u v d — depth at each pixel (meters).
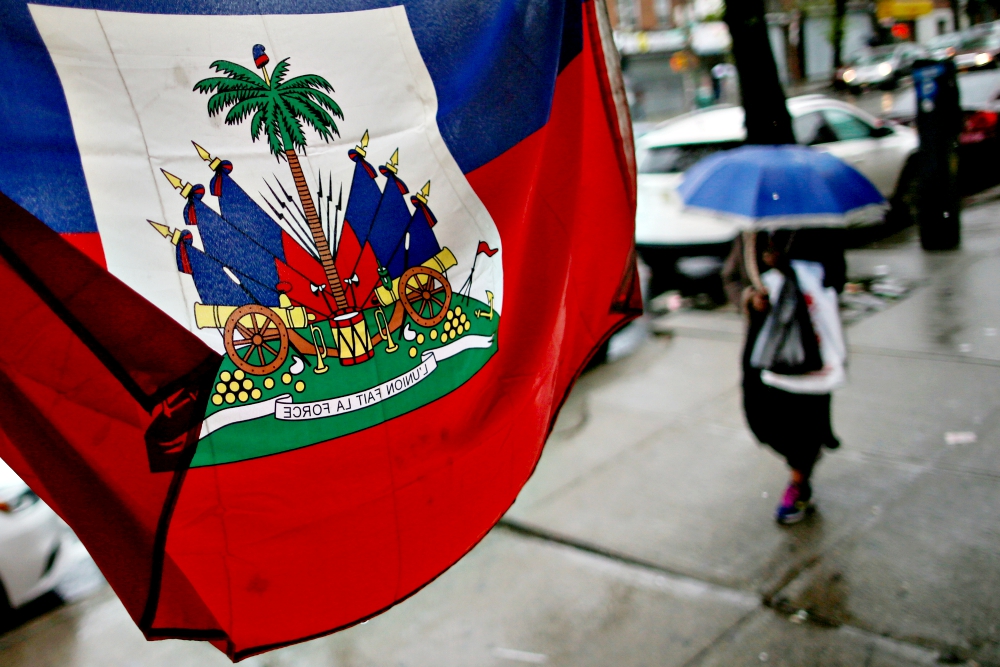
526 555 4.12
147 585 1.60
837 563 3.60
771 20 25.42
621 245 2.51
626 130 2.48
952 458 4.26
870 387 5.25
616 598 3.66
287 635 1.77
